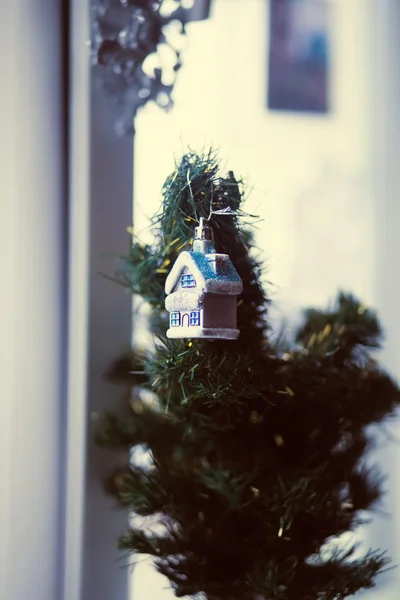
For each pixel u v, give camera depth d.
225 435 0.71
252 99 1.21
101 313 0.88
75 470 0.88
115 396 0.88
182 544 0.71
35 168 0.87
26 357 0.87
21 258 0.87
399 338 1.09
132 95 0.83
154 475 0.73
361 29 1.24
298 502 0.67
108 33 0.80
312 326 0.79
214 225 0.67
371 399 0.74
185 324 0.65
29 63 0.87
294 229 1.22
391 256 1.15
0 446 0.84
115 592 0.88
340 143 1.26
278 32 1.24
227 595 0.70
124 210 0.90
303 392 0.70
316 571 0.70
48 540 0.87
